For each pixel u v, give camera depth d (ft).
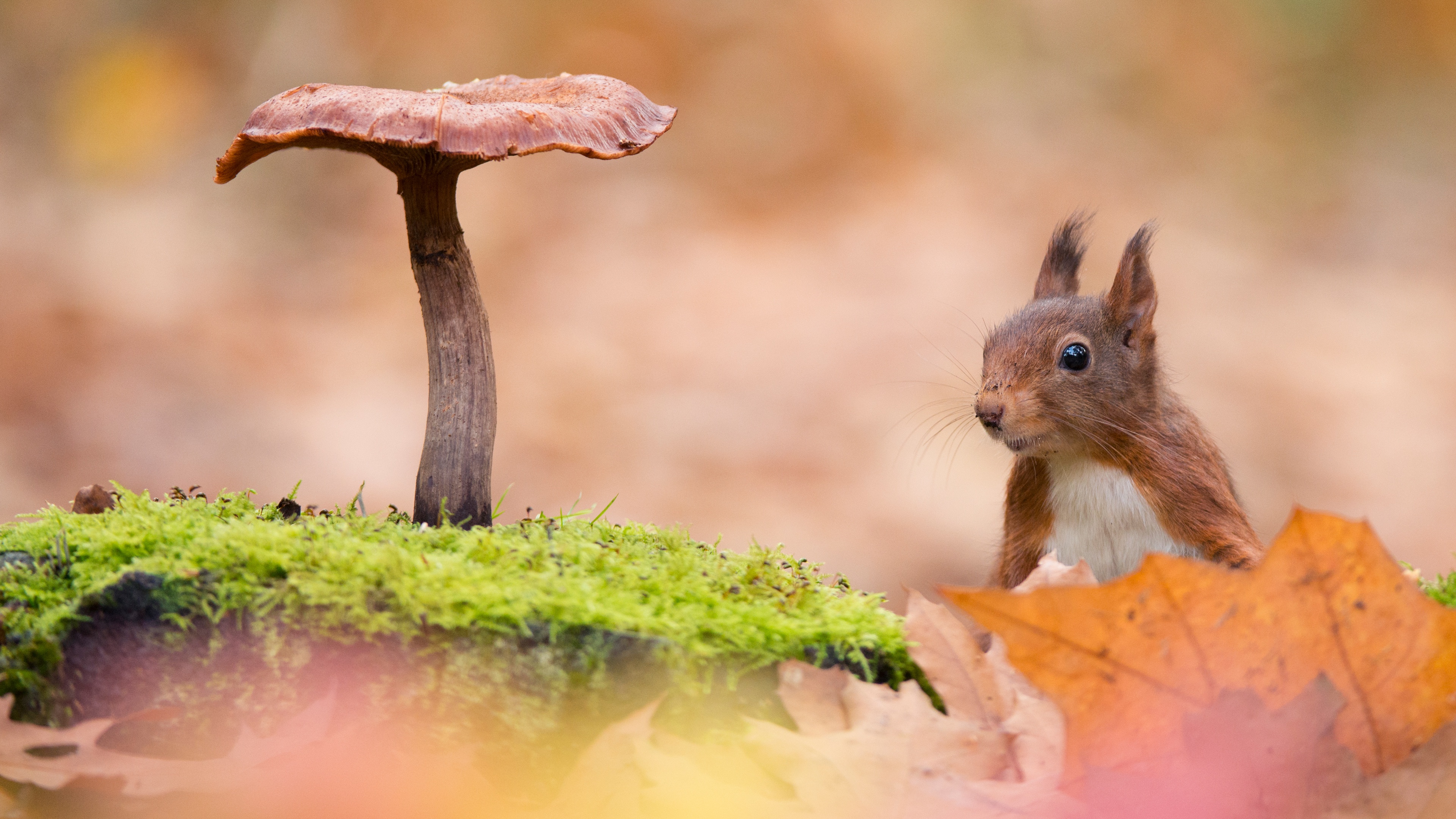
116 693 15.92
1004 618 15.84
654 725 15.89
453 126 15.94
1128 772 15.87
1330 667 15.88
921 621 15.97
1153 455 16.42
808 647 15.94
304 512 16.16
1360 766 15.87
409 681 15.89
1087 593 15.84
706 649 15.90
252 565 15.92
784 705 15.92
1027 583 16.03
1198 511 16.40
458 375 16.11
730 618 15.94
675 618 15.93
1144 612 15.84
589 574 15.99
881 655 15.97
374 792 15.89
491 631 15.89
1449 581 16.11
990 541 17.40
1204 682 15.87
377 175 27.14
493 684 15.89
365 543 15.98
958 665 15.96
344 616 15.89
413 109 15.96
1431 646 15.87
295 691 15.90
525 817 15.89
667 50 30.09
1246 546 16.38
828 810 15.85
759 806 15.85
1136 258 16.44
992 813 15.85
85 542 16.01
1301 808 15.85
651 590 15.97
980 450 17.78
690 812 15.85
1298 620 15.85
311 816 15.89
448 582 15.92
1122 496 16.43
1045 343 16.43
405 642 15.89
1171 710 15.87
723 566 16.08
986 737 15.89
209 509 16.14
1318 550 15.84
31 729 15.85
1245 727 15.85
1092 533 16.46
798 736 15.87
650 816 15.85
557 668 15.89
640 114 16.06
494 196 26.20
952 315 21.27
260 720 15.92
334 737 15.89
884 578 17.31
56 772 15.85
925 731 15.89
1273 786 15.85
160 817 15.89
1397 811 15.84
